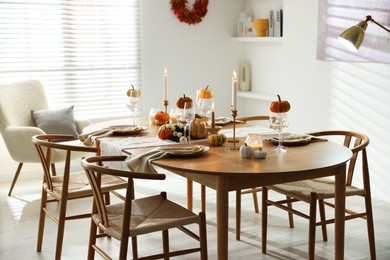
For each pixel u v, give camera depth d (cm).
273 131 381
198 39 637
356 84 477
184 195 498
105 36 591
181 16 617
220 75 657
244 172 269
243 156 302
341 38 346
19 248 377
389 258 357
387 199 466
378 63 454
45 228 415
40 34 562
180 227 308
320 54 509
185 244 380
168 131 356
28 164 567
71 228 414
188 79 639
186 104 343
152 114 420
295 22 541
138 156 302
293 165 284
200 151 307
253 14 647
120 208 304
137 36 607
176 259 353
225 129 391
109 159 308
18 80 536
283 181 292
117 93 606
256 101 657
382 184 468
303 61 536
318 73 519
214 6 640
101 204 278
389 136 451
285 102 318
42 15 560
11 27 548
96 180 276
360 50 465
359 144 362
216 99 658
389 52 438
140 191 511
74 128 532
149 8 607
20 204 475
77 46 580
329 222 329
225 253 279
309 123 536
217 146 335
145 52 612
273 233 400
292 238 391
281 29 588
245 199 482
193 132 356
